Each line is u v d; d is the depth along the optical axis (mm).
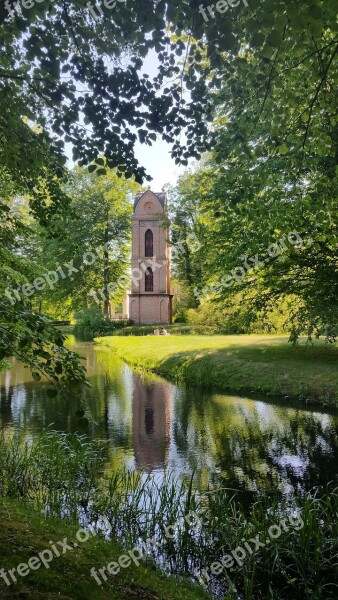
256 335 30594
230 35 4367
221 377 17672
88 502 6617
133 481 7367
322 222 7578
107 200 47750
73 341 42250
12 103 6219
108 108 5863
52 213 8609
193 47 5352
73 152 6516
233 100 5863
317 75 5555
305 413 12578
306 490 7371
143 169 6293
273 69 5227
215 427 11508
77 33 5645
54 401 14797
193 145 6125
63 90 5762
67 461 7734
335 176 6941
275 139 5867
